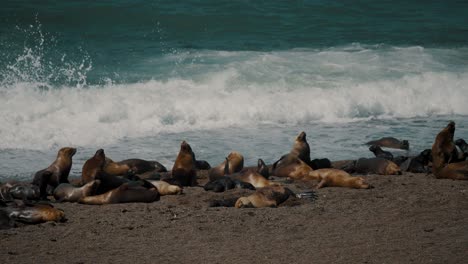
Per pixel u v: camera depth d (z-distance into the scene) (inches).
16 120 2546.8
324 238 1368.1
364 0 4810.5
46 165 2164.1
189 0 4505.4
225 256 1259.8
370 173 2063.2
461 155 2044.8
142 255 1270.9
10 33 3720.5
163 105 2736.2
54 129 2509.8
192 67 3304.6
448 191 1771.7
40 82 2994.6
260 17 4288.9
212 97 2878.9
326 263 1212.5
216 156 2283.5
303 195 1726.1
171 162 2214.6
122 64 3353.8
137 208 1631.4
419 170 2087.8
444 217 1509.6
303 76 3201.3
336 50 3727.9
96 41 3742.6
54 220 1503.4
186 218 1530.5
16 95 2773.1
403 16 4569.4
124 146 2400.3
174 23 4094.5
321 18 4392.2
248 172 1900.8
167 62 3403.1
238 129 2659.9
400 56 3641.7
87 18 4067.4
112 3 4306.1
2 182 1959.9
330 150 2368.4
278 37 3969.0
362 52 3698.3
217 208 1627.7
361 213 1562.5
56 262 1234.0
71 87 2923.2
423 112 2989.7
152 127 2620.6
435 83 3159.5
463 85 3154.5
